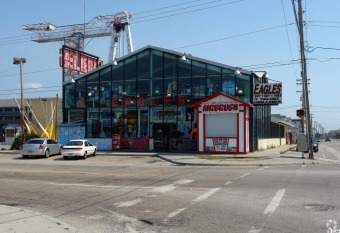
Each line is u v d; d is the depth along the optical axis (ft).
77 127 122.72
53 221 28.81
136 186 46.75
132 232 26.73
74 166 75.61
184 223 28.66
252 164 76.38
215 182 48.24
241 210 32.17
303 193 39.09
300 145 91.45
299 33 91.76
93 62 148.05
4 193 43.68
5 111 293.84
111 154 103.40
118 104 120.06
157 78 116.26
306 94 91.50
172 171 63.00
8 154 111.86
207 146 101.86
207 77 110.63
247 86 106.11
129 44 188.14
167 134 114.62
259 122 118.52
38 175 59.52
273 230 25.93
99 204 36.68
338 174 54.34
